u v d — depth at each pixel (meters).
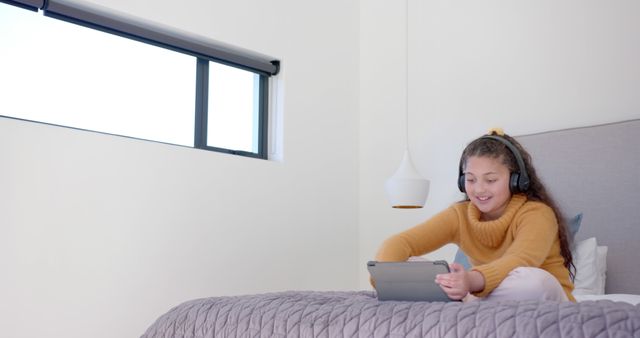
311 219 3.66
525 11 3.44
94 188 2.76
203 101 3.35
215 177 3.21
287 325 1.57
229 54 3.37
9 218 2.51
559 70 3.29
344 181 3.88
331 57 3.89
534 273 1.48
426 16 3.82
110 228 2.79
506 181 1.74
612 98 3.12
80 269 2.69
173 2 3.13
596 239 2.99
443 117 3.69
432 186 3.69
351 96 4.00
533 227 1.64
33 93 2.76
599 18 3.20
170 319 1.92
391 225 3.81
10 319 2.48
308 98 3.73
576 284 2.68
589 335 1.17
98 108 2.96
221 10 3.33
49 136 2.64
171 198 3.02
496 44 3.53
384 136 3.92
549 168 3.17
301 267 3.57
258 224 3.38
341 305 1.55
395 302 1.50
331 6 3.93
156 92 3.18
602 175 3.02
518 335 1.23
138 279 2.87
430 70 3.77
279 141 3.58
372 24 4.06
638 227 2.89
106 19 2.90
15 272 2.51
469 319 1.30
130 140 2.89
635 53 3.07
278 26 3.61
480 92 3.56
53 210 2.63
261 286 3.37
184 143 3.27
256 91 3.63
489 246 1.79
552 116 3.29
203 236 3.13
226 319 1.76
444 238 1.86
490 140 1.80
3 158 2.51
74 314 2.66
